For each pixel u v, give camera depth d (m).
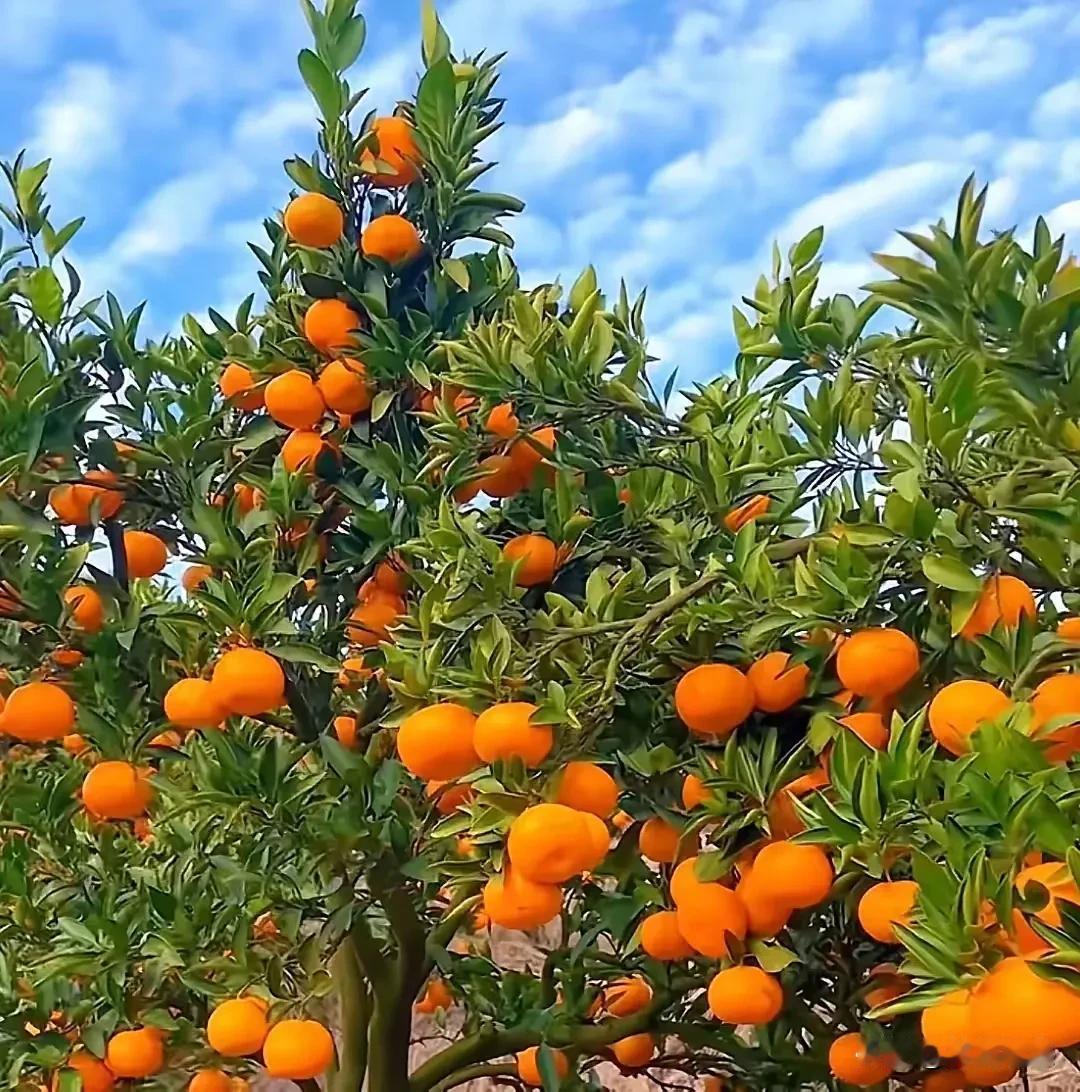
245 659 1.50
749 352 1.63
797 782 1.35
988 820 1.11
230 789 1.54
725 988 1.31
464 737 1.29
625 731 1.42
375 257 1.74
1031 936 1.08
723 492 1.54
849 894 1.45
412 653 1.39
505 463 1.62
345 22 1.74
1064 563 1.29
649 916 1.52
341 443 1.76
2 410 1.62
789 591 1.35
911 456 1.27
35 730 1.59
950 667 1.33
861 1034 1.48
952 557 1.25
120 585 1.77
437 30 1.80
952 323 1.18
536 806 1.23
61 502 1.73
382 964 1.77
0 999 1.69
